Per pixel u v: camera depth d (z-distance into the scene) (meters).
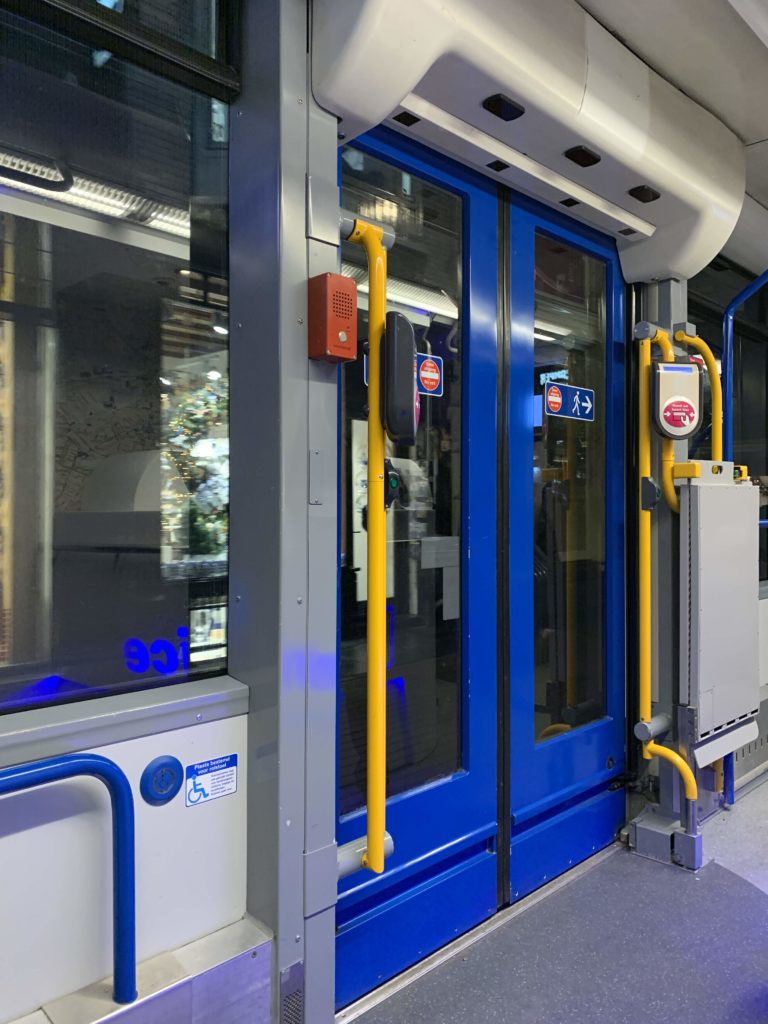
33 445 1.50
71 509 1.54
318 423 1.66
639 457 3.04
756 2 2.06
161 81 1.64
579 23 2.20
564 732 2.88
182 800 1.55
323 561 1.67
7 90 1.46
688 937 2.40
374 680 1.69
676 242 2.96
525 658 2.66
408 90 1.74
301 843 1.62
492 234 2.55
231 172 1.74
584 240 2.95
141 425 1.64
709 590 2.92
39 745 1.34
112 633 1.59
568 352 2.95
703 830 3.22
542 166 2.48
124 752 1.46
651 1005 2.07
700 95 2.75
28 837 1.35
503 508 2.59
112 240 1.60
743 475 3.21
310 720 1.64
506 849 2.58
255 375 1.66
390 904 2.20
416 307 2.35
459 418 2.48
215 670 1.74
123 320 1.62
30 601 1.49
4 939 1.32
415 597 2.36
